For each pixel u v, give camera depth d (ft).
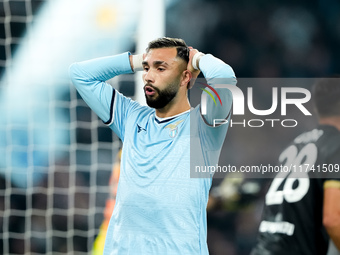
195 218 38.70
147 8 70.85
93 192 78.28
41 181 79.51
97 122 79.36
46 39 82.38
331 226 40.11
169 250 37.96
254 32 90.74
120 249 38.73
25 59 82.84
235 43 90.63
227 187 73.61
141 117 41.55
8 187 78.64
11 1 82.79
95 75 42.01
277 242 41.37
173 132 39.78
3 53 83.51
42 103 82.12
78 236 77.36
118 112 42.42
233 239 72.33
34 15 82.53
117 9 81.15
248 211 72.79
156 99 39.47
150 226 38.45
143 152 39.68
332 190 40.50
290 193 41.65
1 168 79.87
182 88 40.27
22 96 82.48
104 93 42.24
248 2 91.09
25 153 80.53
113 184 72.69
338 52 91.20
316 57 90.63
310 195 41.09
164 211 38.32
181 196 38.47
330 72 90.68
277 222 41.75
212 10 90.99
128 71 42.04
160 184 38.70
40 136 81.35
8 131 81.10
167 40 40.14
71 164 79.41
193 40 90.58
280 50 90.84
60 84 82.12
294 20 91.40
